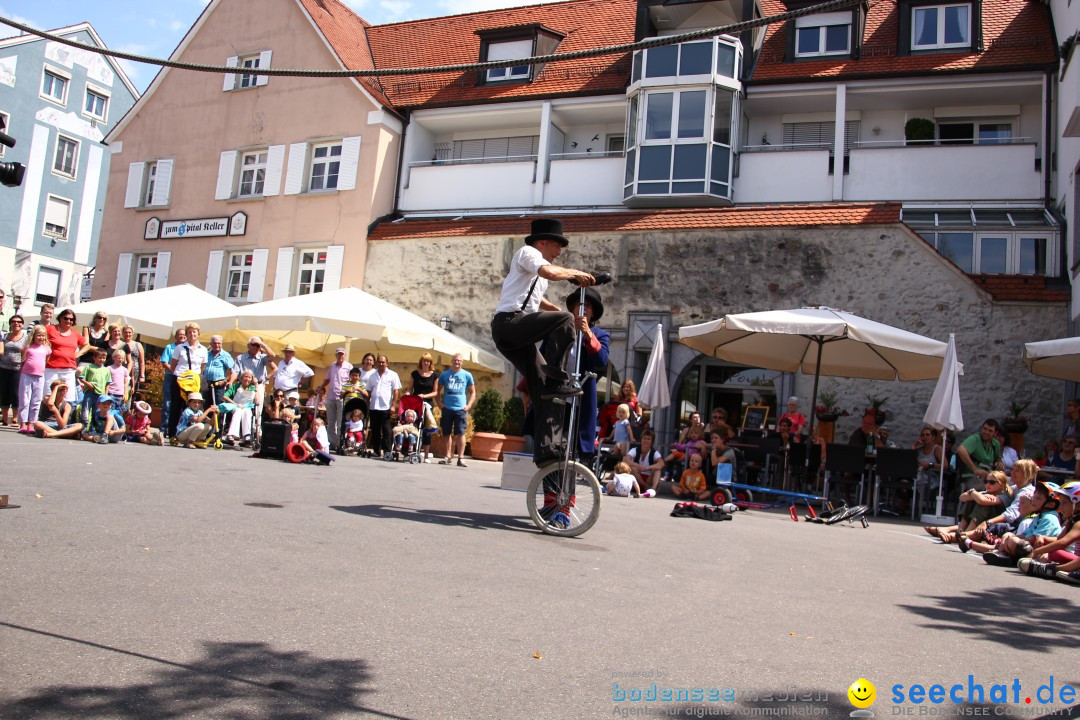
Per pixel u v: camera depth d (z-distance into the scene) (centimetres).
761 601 465
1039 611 513
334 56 2505
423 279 2234
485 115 2416
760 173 2119
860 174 2038
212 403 1457
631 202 2161
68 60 3762
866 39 2173
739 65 2148
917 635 415
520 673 306
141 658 291
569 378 642
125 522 534
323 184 2489
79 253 3844
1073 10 1747
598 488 648
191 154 2684
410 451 1531
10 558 414
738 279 1888
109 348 1456
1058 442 1414
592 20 2573
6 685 260
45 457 910
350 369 1645
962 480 1389
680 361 1923
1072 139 1681
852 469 1223
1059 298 1677
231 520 574
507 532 633
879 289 1784
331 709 260
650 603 433
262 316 1694
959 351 1722
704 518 936
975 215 1917
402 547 526
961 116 2148
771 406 1977
